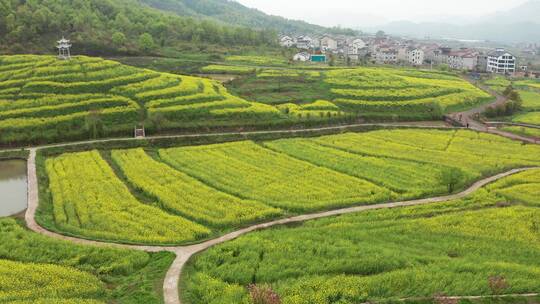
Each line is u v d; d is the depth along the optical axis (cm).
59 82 11425
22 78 11475
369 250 4894
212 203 6278
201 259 4631
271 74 16400
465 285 4191
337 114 11769
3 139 8944
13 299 3916
